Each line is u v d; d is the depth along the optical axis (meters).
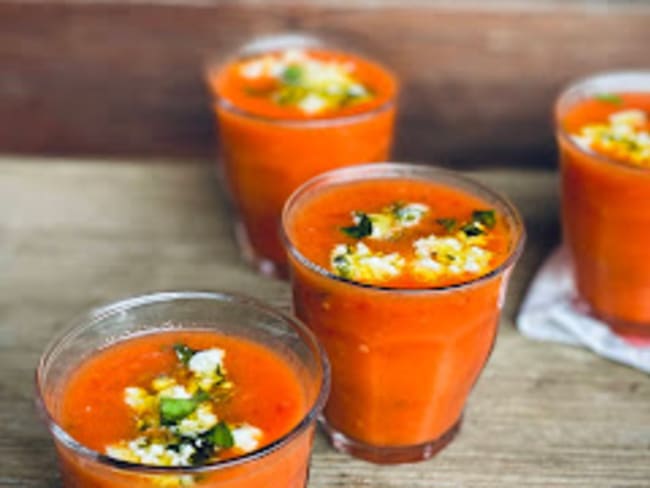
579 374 0.61
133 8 0.74
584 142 0.62
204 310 0.53
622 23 0.74
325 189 0.57
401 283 0.52
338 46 0.71
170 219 0.70
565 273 0.66
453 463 0.56
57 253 0.67
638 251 0.60
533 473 0.56
